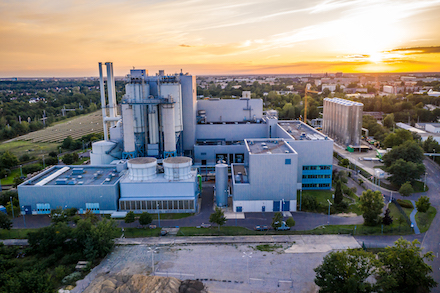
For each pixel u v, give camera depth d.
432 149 172.50
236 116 178.12
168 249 88.31
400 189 121.06
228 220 104.94
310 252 85.69
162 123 142.50
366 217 98.88
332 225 100.00
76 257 82.56
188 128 158.50
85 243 84.38
